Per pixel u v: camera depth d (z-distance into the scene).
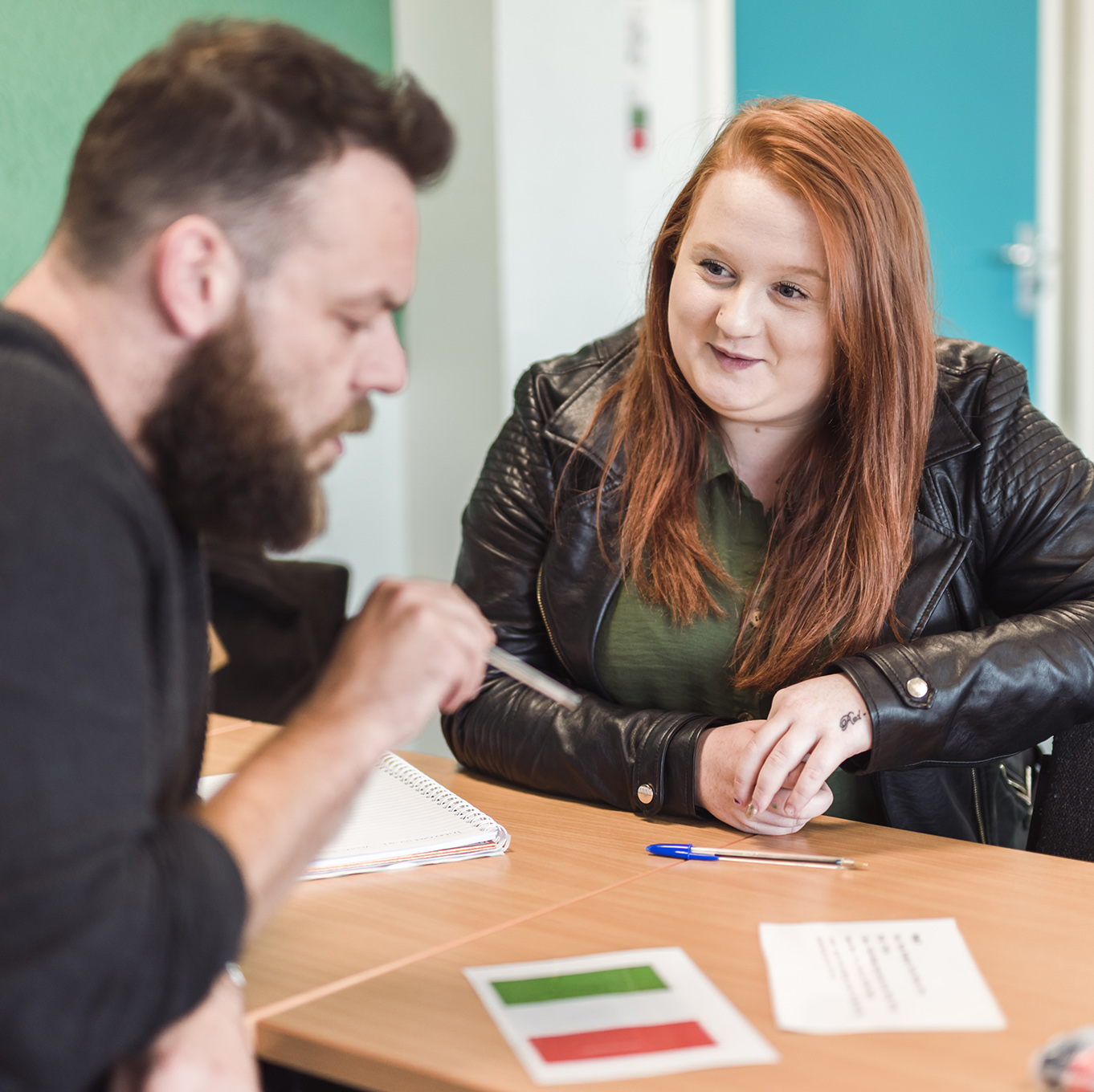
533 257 3.06
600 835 1.15
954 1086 0.68
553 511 1.44
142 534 0.66
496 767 1.32
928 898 0.98
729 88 3.74
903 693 1.13
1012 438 1.35
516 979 0.83
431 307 3.15
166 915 0.60
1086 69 3.92
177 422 0.70
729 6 3.70
